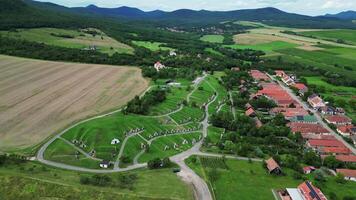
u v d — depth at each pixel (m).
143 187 137.00
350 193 148.00
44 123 193.62
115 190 132.50
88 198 124.69
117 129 186.88
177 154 175.12
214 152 180.38
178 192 135.62
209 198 134.75
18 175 136.25
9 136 175.25
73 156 161.12
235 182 149.50
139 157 167.62
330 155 181.88
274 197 140.12
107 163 155.25
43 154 160.25
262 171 162.50
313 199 131.62
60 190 128.00
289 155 178.00
